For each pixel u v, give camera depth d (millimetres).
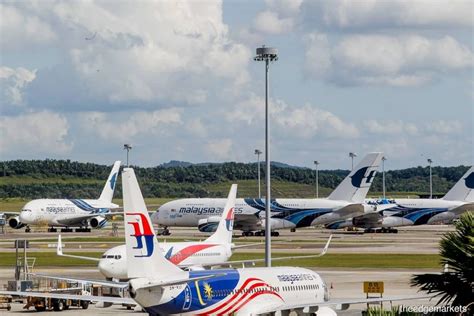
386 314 102000
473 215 98938
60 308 176250
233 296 131750
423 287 99688
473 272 95688
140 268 123312
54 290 178250
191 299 125125
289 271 145750
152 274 124438
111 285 134625
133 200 123562
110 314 170250
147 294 120000
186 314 125062
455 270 97438
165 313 123000
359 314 162250
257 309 134000
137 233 123625
